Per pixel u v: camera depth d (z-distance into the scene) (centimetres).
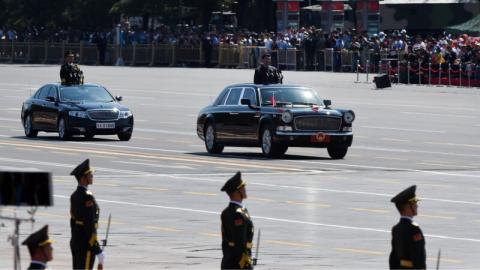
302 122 7781
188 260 4197
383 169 7262
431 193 6109
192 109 12494
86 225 3553
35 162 7606
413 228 2994
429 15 17950
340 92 14000
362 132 10094
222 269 3253
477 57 14625
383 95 13688
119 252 4359
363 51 16888
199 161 7719
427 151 8550
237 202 3256
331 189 6241
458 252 4394
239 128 8088
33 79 17050
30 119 9662
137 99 13650
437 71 14938
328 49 17362
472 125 10706
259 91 8075
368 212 5425
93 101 9438
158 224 5050
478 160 7912
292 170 7162
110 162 7619
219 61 19212
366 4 17850
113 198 5866
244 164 7512
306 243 4584
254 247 4478
